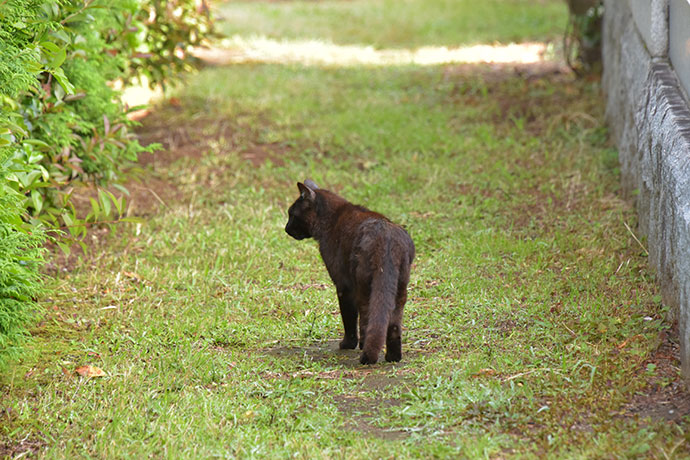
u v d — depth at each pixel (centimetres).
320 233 781
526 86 1606
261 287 927
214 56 2031
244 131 1435
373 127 1455
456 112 1523
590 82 1598
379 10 2712
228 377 707
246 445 584
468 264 958
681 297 671
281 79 1762
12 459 584
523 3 2725
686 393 621
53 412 642
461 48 2127
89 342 777
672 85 910
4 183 708
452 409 618
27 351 724
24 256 681
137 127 1458
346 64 1942
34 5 773
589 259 934
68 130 948
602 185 1162
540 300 840
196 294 898
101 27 1090
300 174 1273
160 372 707
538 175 1225
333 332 824
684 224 668
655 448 539
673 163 760
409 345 771
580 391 628
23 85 713
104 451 582
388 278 702
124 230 1079
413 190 1212
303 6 2856
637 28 1127
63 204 898
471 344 751
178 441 590
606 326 746
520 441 566
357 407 643
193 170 1283
